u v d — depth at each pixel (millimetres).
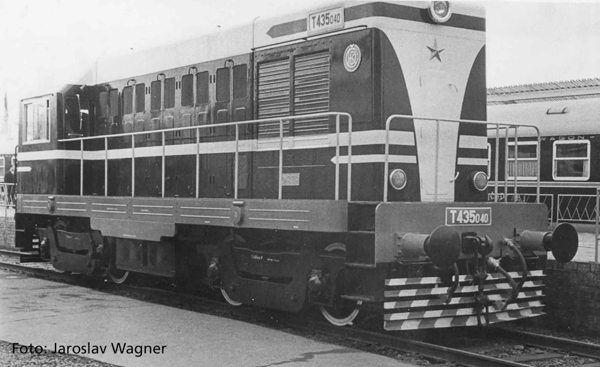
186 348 7625
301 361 7098
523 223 8812
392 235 7762
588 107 17391
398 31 8578
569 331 9453
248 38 10195
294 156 9375
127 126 12570
